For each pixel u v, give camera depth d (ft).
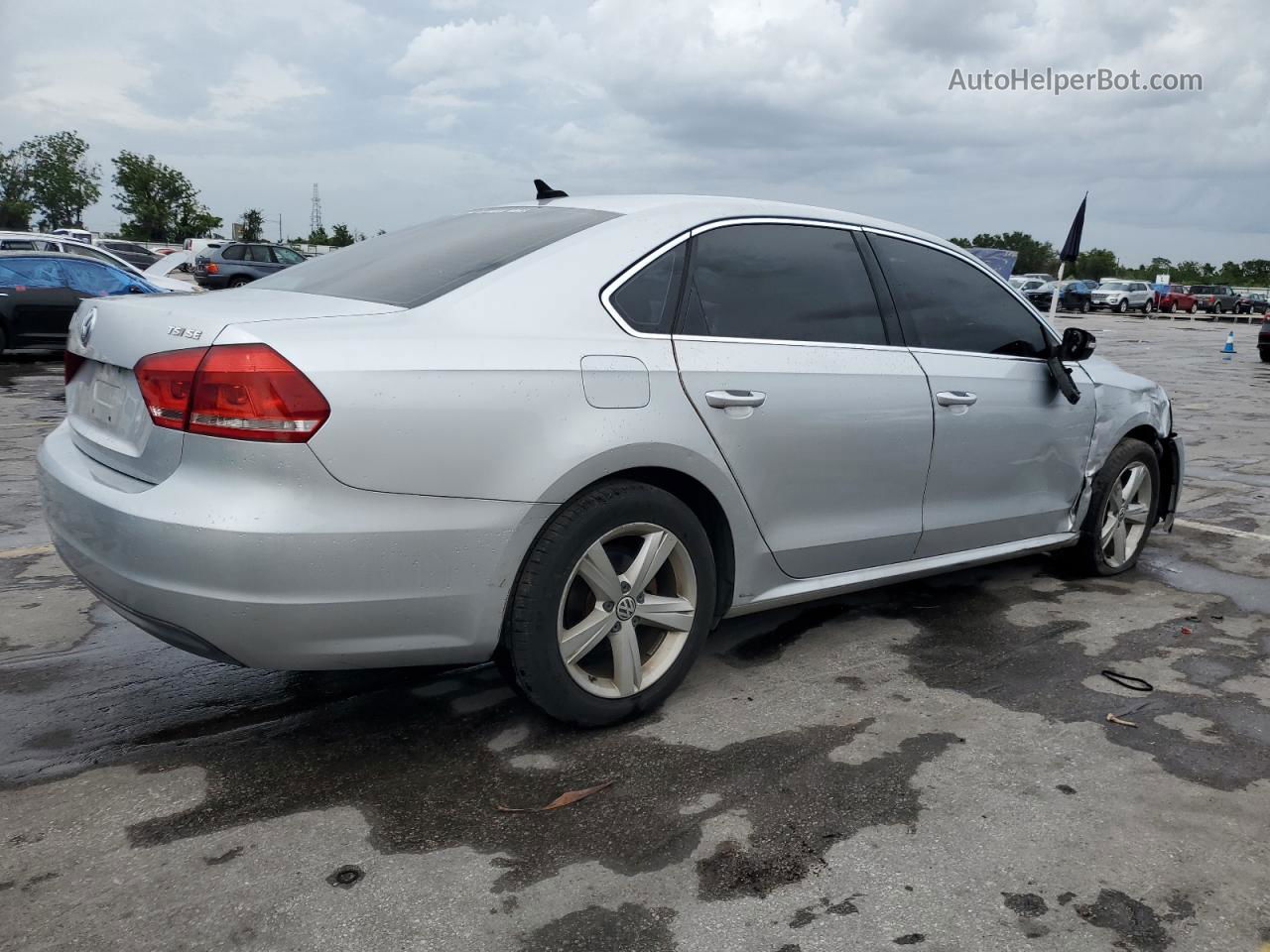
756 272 10.80
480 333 8.75
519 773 8.97
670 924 6.92
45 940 6.68
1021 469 13.30
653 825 8.14
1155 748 9.66
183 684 10.87
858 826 8.17
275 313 8.45
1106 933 6.90
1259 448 29.25
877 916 7.03
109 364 8.99
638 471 9.64
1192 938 6.88
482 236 10.41
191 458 7.91
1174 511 16.34
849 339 11.37
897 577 12.22
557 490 8.77
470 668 11.31
